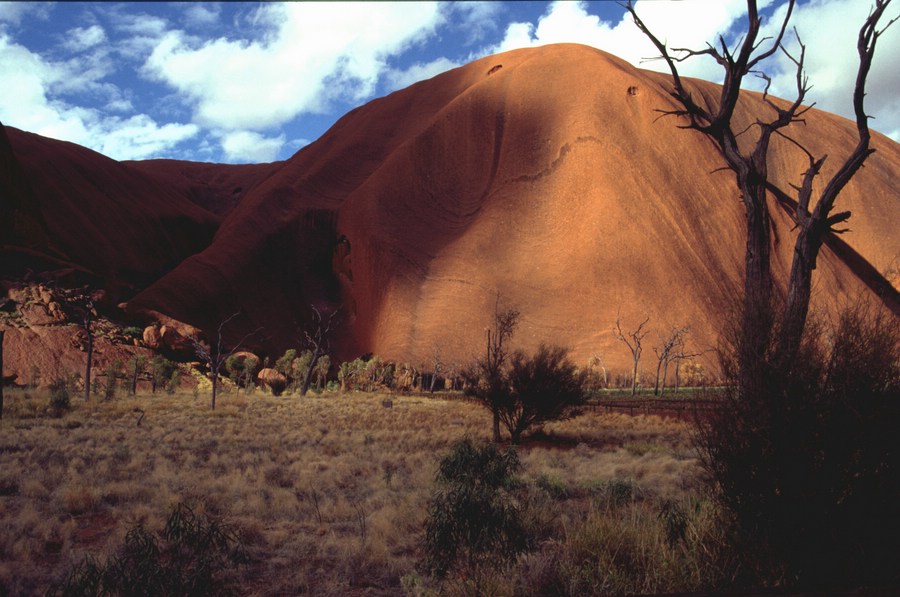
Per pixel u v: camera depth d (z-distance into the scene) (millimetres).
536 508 8375
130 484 11000
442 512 6477
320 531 8344
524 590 5195
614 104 128000
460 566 6059
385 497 10094
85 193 140875
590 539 6082
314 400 47969
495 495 7328
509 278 112688
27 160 135250
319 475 12891
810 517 4223
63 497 9789
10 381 54531
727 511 4824
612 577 5082
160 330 74438
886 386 4133
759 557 4414
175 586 5340
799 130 145125
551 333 103562
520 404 22203
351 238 130000
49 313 68000
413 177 132375
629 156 121250
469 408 42188
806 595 2309
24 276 78250
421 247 121688
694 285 108000
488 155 131000
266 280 127250
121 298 104875
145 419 27234
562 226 117812
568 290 108625
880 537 4078
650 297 106375
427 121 157750
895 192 139125
